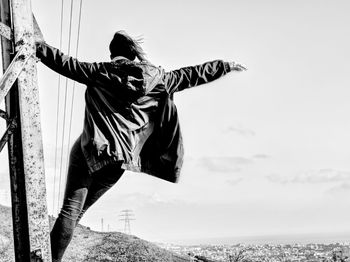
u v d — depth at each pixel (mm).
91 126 3059
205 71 3324
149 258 15164
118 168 3244
